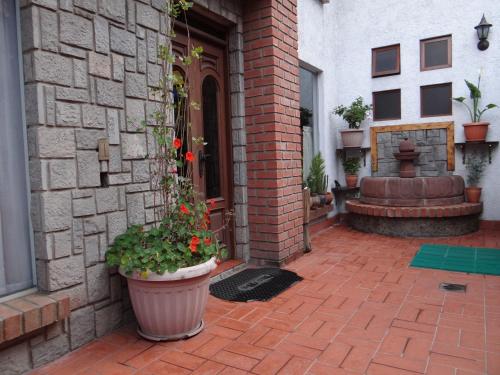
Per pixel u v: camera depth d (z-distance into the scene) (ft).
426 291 11.41
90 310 8.39
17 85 7.58
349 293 11.37
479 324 9.11
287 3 14.96
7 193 7.45
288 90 14.93
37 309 7.00
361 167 23.65
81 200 8.09
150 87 9.66
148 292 8.02
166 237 8.69
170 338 8.44
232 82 14.29
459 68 20.77
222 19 13.46
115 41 8.78
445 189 19.57
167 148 9.45
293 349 8.11
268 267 14.07
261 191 14.26
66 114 7.80
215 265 8.75
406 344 8.23
